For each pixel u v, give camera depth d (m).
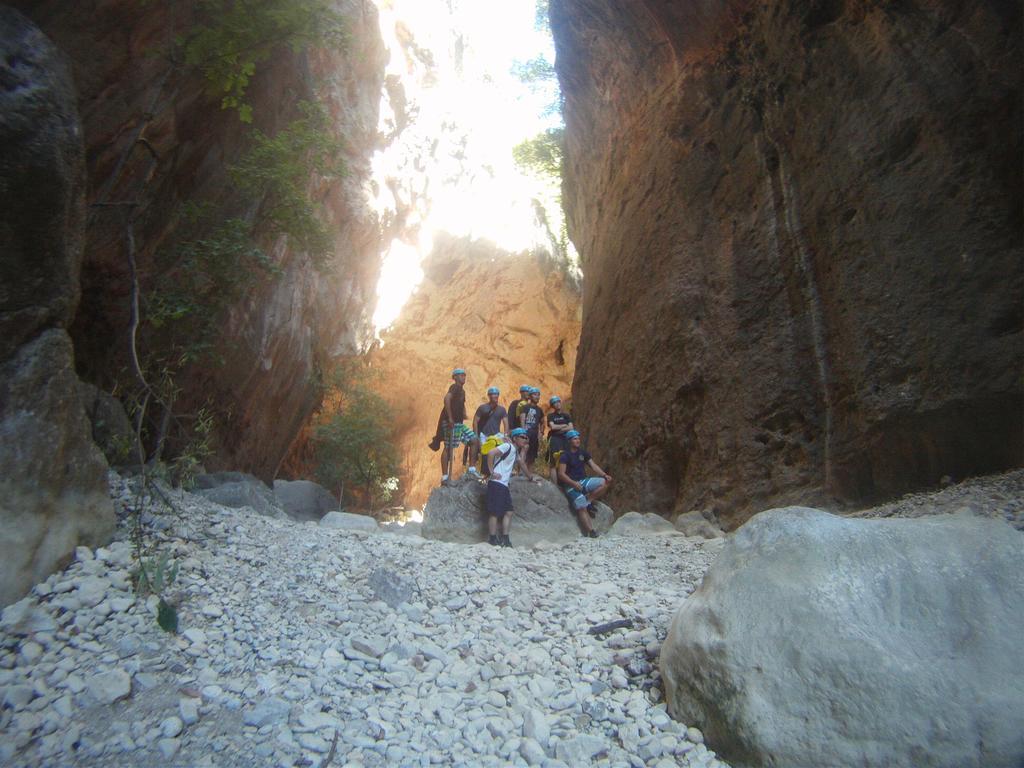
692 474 10.54
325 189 17.42
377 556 5.21
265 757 2.82
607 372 13.95
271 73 10.09
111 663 3.26
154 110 7.45
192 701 3.07
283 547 4.96
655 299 12.12
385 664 3.61
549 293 25.95
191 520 5.00
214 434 11.65
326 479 18.72
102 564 3.92
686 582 5.46
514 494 8.07
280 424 16.25
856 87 8.52
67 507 3.89
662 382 11.49
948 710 2.56
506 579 5.16
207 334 7.86
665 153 12.94
